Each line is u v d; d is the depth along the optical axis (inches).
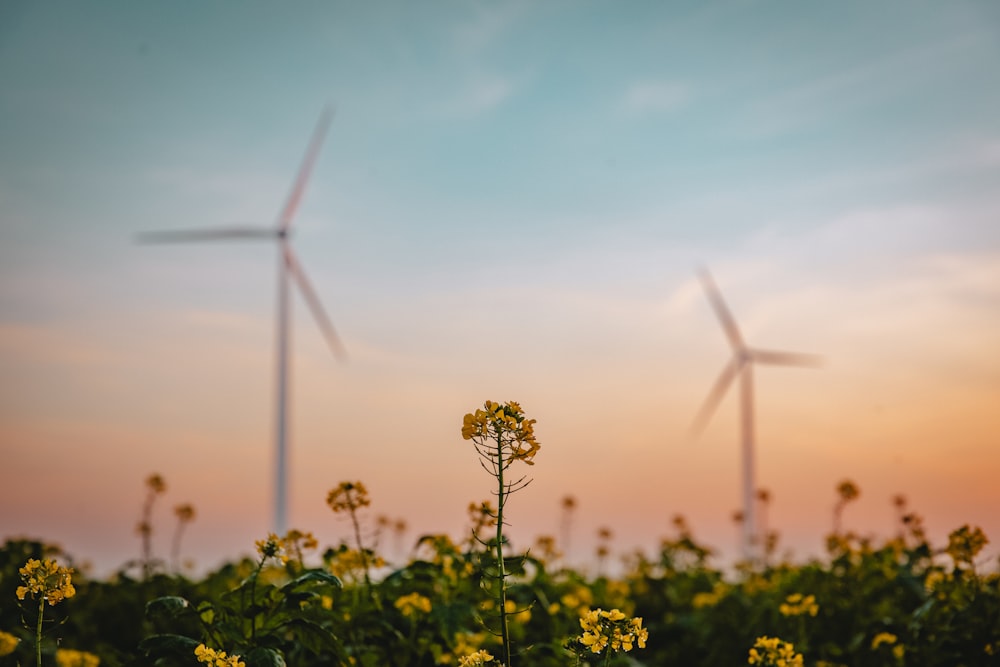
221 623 284.5
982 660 358.3
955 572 378.0
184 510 469.7
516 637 363.3
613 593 477.4
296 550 328.2
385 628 336.2
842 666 400.2
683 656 482.6
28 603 334.0
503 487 243.8
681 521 668.7
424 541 366.3
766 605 467.2
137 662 282.4
